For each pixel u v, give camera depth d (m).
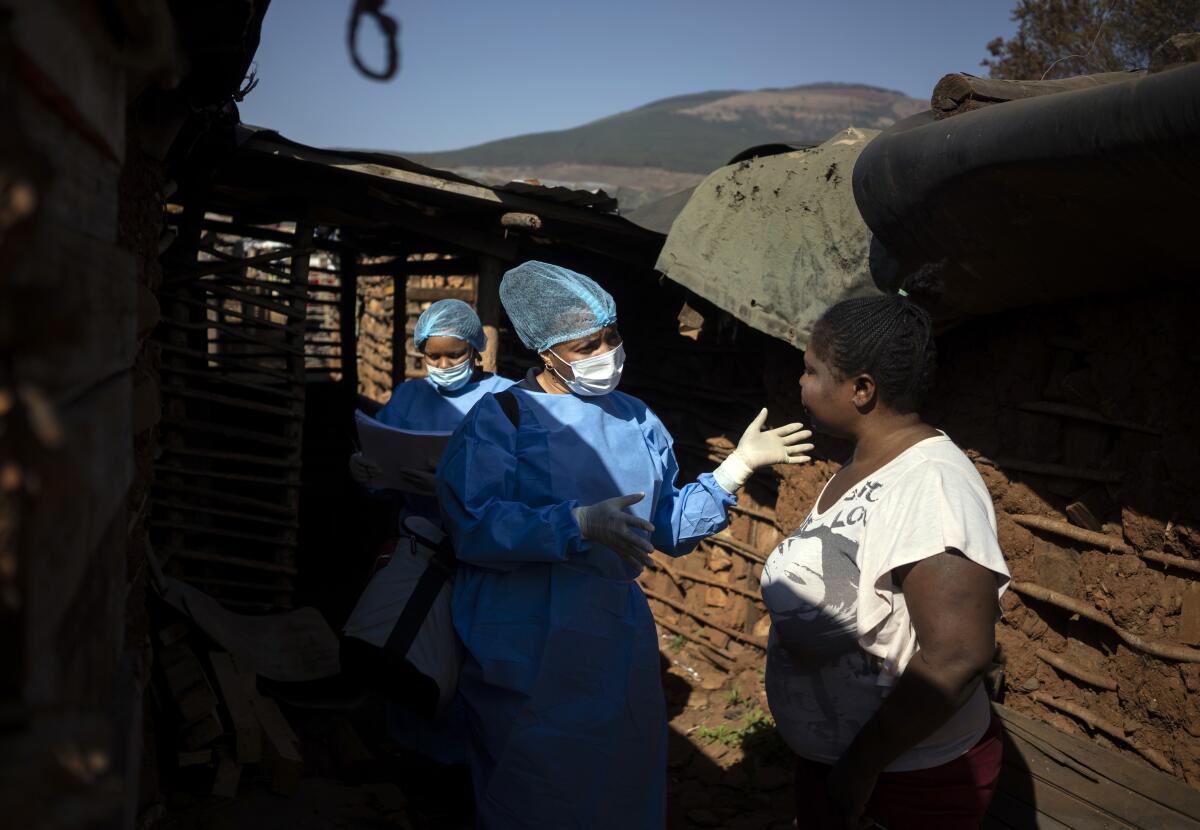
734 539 5.04
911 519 1.66
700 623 5.23
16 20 0.51
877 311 1.81
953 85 2.80
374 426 3.49
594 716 2.64
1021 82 2.87
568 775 2.61
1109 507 2.98
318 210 6.00
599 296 2.63
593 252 5.80
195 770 3.31
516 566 2.64
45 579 0.53
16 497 0.49
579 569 2.68
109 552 0.86
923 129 2.71
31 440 0.50
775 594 1.91
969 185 2.53
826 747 1.87
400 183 4.56
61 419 0.57
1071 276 2.68
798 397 4.27
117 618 0.95
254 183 4.81
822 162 3.82
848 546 1.78
